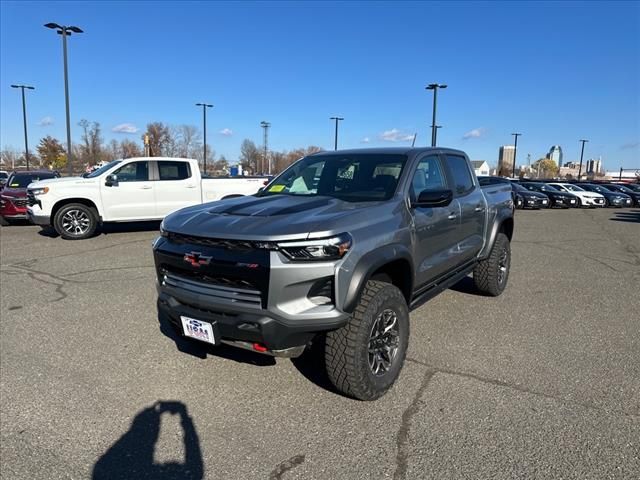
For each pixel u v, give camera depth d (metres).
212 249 2.98
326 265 2.81
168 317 3.37
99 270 7.35
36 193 10.17
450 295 6.01
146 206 11.08
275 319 2.78
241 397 3.36
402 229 3.48
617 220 19.11
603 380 3.62
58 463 2.64
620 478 2.49
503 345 4.32
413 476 2.52
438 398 3.33
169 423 3.04
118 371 3.77
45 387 3.50
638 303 5.75
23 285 6.42
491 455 2.68
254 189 12.53
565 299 5.91
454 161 4.92
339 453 2.72
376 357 3.28
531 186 31.53
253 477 2.52
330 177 4.16
